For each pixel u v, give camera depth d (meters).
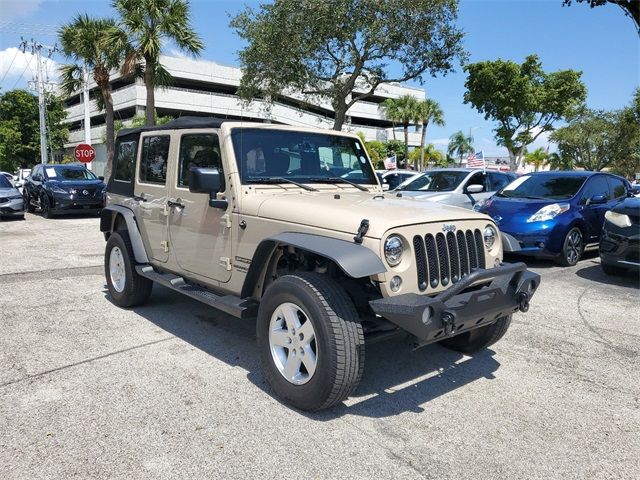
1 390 3.68
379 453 2.98
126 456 2.88
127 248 5.52
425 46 15.19
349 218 3.38
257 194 4.02
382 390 3.84
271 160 4.32
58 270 7.81
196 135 4.55
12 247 10.01
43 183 15.85
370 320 3.65
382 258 3.18
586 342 4.96
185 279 4.84
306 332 3.34
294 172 4.45
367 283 3.52
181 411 3.41
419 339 3.19
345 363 3.18
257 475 2.74
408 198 4.45
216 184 3.88
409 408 3.56
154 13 18.84
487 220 3.93
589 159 37.81
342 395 3.28
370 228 3.24
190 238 4.60
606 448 3.10
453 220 3.63
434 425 3.33
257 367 4.17
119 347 4.57
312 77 15.73
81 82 23.06
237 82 50.09
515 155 29.19
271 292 3.56
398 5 14.27
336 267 3.70
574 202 8.91
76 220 15.25
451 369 4.26
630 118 33.88
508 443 3.13
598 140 35.97
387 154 56.62
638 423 3.41
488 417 3.45
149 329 5.07
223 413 3.39
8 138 43.88
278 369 3.55
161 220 5.05
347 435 3.16
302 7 14.49
